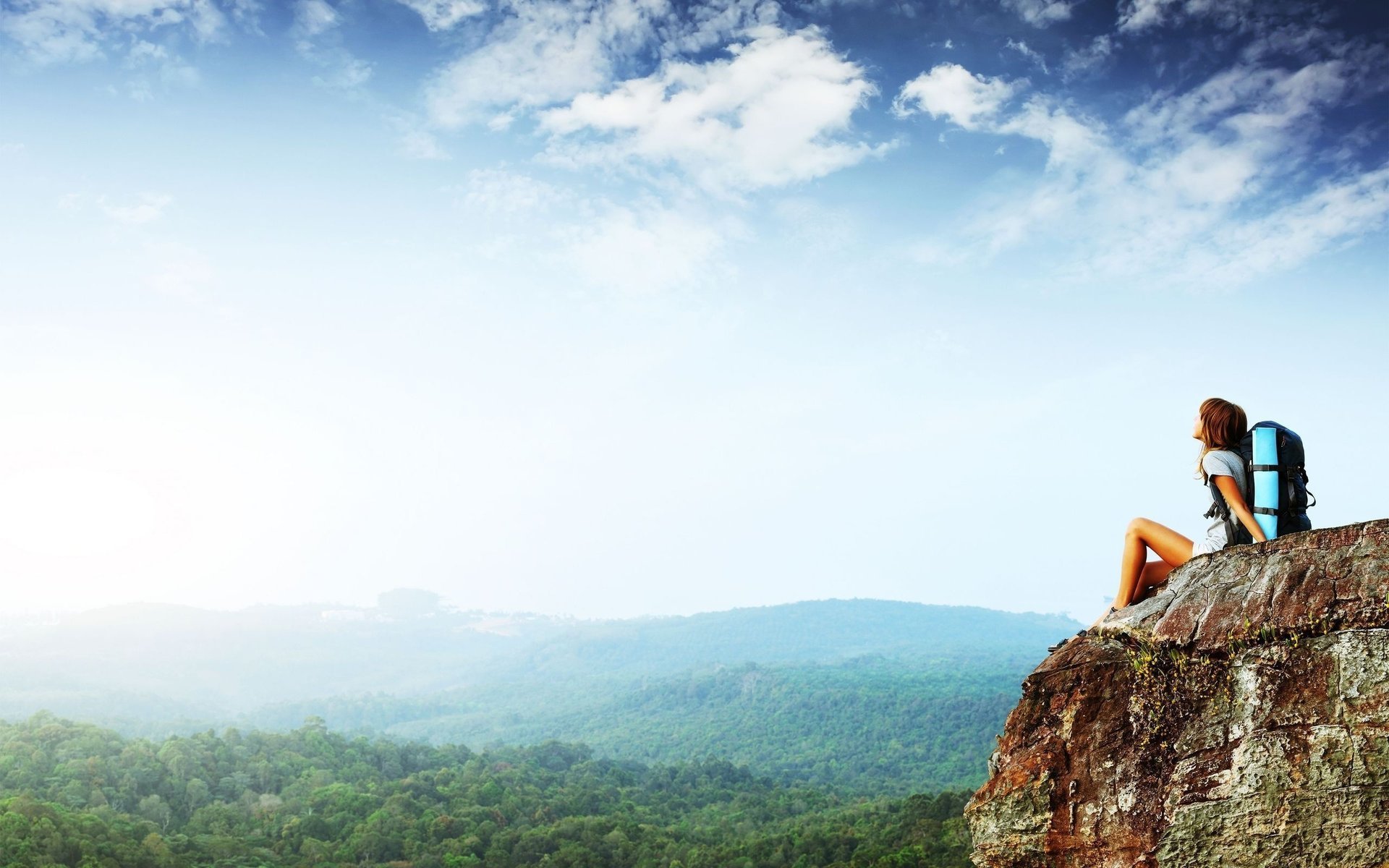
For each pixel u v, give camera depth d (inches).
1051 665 263.3
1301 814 220.1
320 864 3868.1
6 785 4382.4
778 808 5531.5
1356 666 223.0
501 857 4062.5
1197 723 238.5
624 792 6122.1
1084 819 245.4
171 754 5078.7
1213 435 268.4
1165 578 283.1
